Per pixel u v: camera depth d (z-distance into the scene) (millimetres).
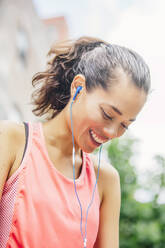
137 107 1169
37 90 1434
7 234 1118
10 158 1161
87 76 1214
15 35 9023
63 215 1168
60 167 1261
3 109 8047
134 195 4059
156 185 4066
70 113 1215
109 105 1149
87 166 1339
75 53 1364
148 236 3812
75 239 1183
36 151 1207
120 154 4059
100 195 1383
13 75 8742
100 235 1384
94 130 1182
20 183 1148
